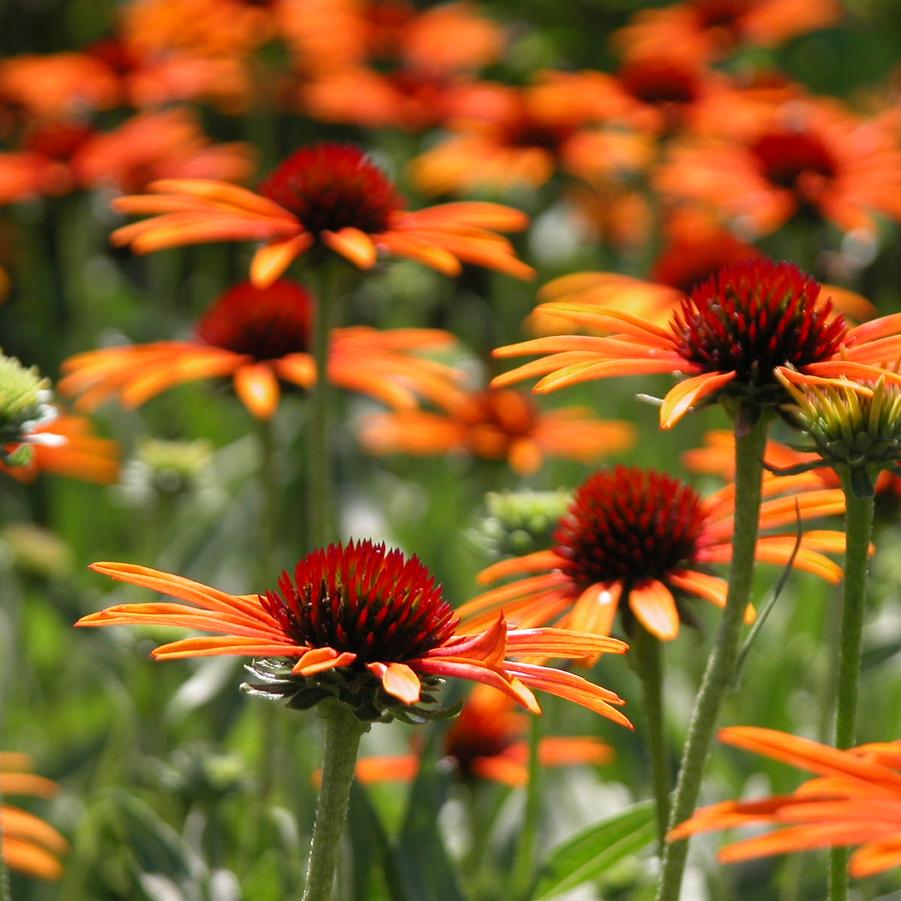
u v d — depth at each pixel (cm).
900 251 185
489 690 127
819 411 113
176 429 169
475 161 173
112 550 166
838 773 107
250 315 134
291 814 130
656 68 173
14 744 142
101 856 129
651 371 113
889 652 133
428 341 138
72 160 169
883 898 132
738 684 113
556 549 121
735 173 149
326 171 128
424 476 168
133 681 136
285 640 111
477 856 129
